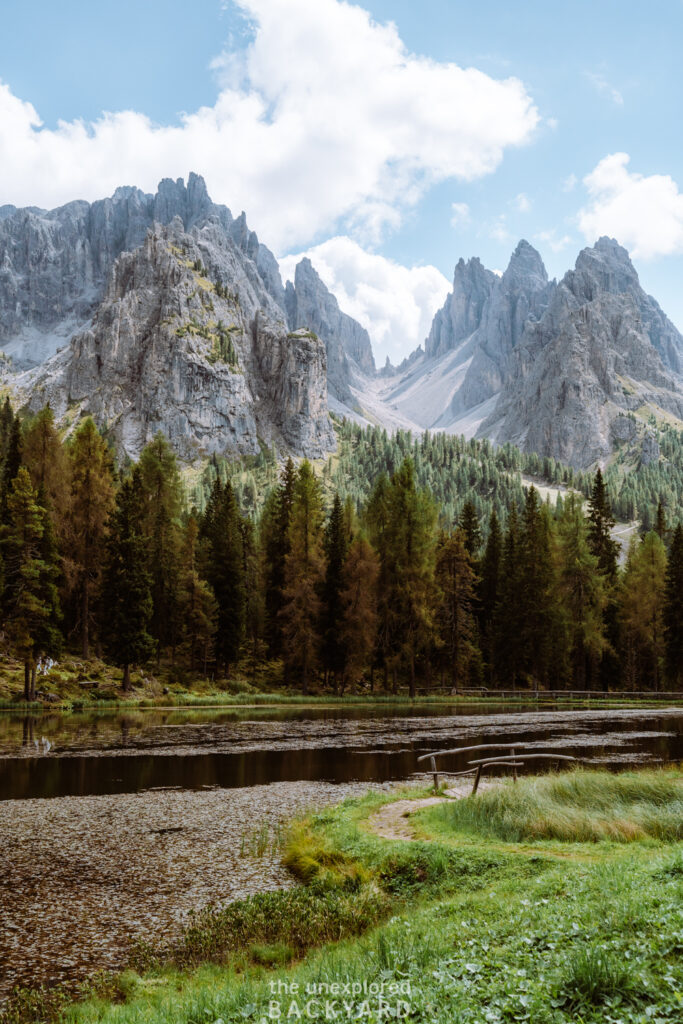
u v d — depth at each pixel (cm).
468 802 1861
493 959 804
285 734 4150
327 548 8169
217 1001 835
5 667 6222
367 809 2052
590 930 825
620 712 5988
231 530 8325
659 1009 632
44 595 5784
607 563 9331
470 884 1341
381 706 6538
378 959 888
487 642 9181
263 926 1223
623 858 1298
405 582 7562
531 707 6606
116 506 7456
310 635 7325
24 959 1130
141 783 2634
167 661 7838
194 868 1617
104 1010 922
